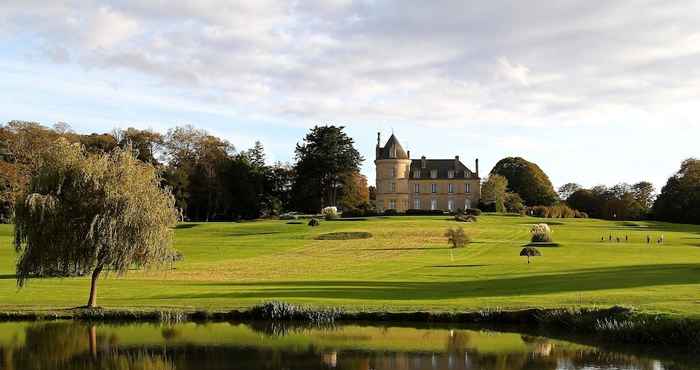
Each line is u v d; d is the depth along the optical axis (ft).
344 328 91.15
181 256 196.75
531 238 255.09
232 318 96.73
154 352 78.02
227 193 396.57
